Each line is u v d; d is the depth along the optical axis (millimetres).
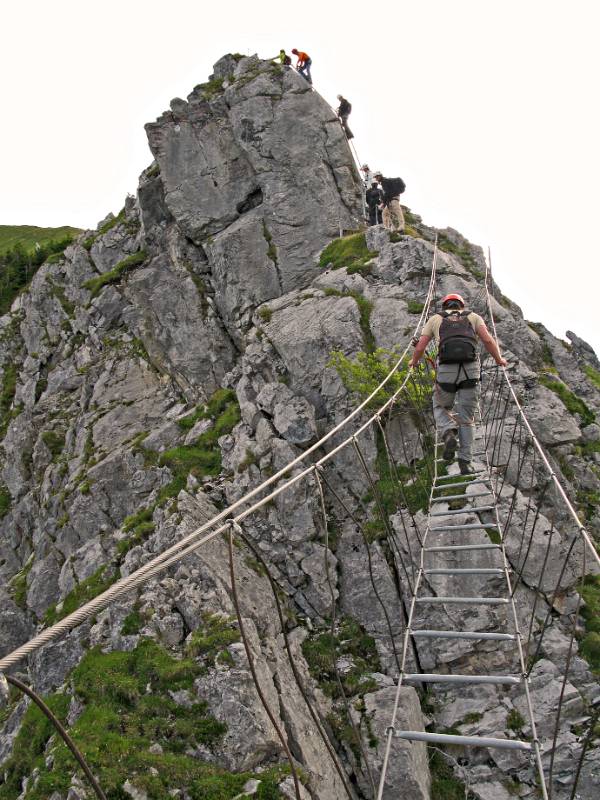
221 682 9695
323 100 23938
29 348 31156
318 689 10961
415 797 9258
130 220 29688
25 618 18938
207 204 23266
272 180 22609
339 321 16906
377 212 22344
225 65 25609
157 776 8516
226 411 18094
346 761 9914
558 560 11773
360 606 12320
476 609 11391
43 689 12969
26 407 28531
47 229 82062
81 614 3516
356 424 14773
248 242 21828
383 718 10172
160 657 10539
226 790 8398
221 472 15828
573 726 9992
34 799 8336
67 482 20922
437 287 17891
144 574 3939
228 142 23641
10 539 25016
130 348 23750
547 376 16406
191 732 9219
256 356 17578
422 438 14250
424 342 9711
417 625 11641
